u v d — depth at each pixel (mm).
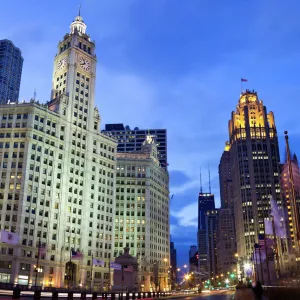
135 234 193625
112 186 178375
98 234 165000
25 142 143750
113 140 184625
